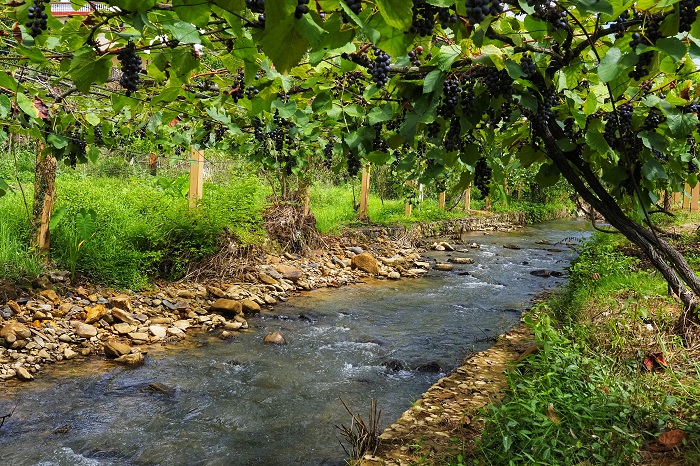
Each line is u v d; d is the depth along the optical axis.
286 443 3.77
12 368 4.64
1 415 3.96
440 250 12.49
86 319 5.67
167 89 2.50
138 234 7.25
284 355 5.52
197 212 7.70
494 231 16.47
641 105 2.24
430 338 6.16
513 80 1.83
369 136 2.46
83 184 7.84
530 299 8.08
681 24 1.45
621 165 2.32
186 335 5.95
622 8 1.53
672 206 13.93
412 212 14.55
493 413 3.30
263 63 2.24
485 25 1.43
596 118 2.33
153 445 3.71
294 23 1.13
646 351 3.96
